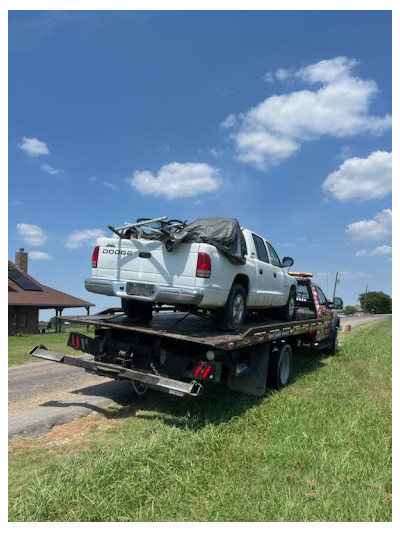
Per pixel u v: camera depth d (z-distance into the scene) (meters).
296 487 3.38
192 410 5.30
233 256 5.45
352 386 7.23
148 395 6.22
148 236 5.45
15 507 2.93
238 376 6.30
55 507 2.95
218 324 5.62
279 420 4.95
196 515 2.92
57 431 4.60
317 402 5.99
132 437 4.30
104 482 3.26
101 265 5.55
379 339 16.89
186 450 3.89
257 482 3.40
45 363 9.88
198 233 5.41
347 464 3.79
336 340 11.93
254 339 5.59
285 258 8.40
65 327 26.95
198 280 4.93
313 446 4.23
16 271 29.27
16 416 5.14
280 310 8.61
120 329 5.59
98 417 5.10
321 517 2.94
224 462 3.76
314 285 10.91
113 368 5.06
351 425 4.90
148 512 2.93
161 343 5.07
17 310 24.70
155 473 3.42
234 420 4.88
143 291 5.12
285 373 7.26
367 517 2.93
